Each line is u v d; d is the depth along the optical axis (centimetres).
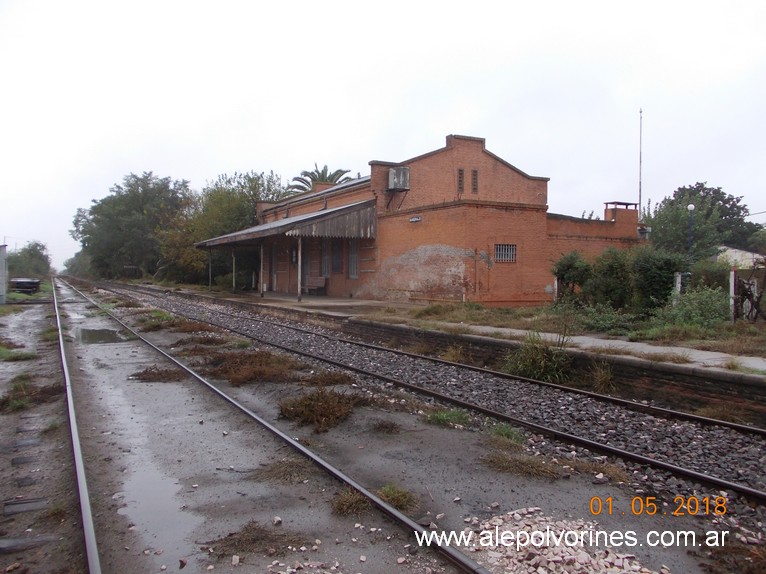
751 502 519
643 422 792
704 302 1407
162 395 927
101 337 1706
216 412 823
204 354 1330
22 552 427
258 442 684
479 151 3027
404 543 433
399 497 505
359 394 916
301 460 609
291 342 1551
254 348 1439
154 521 472
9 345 1546
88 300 3506
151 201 7906
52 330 1844
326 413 780
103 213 7906
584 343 1231
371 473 585
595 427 772
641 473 592
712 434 735
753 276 1583
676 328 1276
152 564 404
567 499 523
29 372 1143
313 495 525
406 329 1587
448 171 2912
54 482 565
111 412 824
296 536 442
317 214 2731
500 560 410
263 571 394
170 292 4050
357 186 3002
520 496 528
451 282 2159
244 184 4756
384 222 2594
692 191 5762
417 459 627
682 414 811
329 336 1672
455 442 688
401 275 2473
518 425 772
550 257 2373
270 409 847
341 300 2711
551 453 654
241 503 508
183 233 4978
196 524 466
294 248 3662
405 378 1083
